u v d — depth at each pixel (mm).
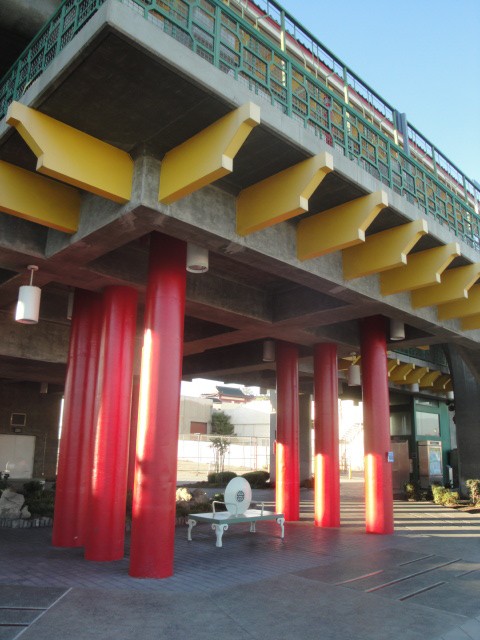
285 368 15320
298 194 7355
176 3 6883
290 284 11961
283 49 8141
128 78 5836
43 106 6324
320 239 8883
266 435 59906
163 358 8055
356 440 46562
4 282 10180
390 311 11508
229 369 17281
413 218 9289
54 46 6895
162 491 7703
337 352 14953
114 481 8789
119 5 5207
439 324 12773
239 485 11156
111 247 8289
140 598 6508
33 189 7805
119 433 9023
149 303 8367
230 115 6336
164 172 7188
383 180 10539
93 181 6812
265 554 9539
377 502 12406
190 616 5883
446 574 8148
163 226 7531
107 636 5195
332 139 8570
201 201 7668
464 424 20594
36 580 7246
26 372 18531
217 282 11281
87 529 8711
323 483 13469
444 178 15211
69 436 10203
